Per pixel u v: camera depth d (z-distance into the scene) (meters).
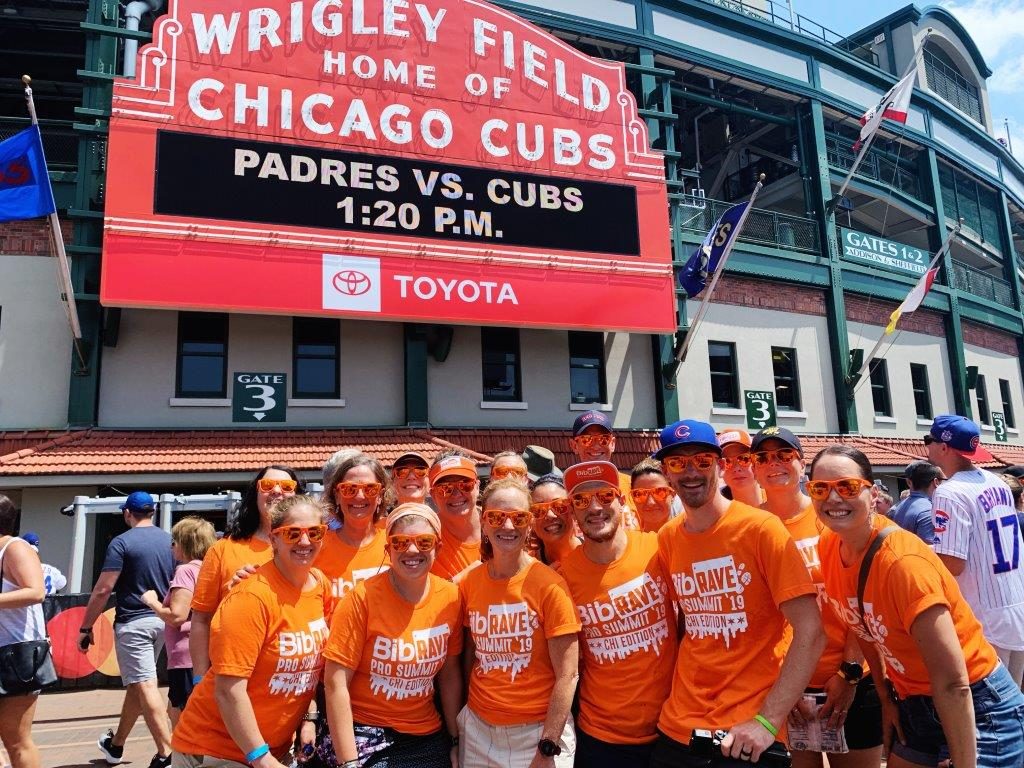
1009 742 3.10
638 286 13.31
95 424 11.02
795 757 3.90
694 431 3.36
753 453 4.13
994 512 4.16
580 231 13.07
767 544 3.18
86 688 8.93
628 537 3.67
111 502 9.50
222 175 11.03
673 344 14.74
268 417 11.88
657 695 3.44
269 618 3.38
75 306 10.43
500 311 12.27
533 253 12.66
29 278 11.23
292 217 11.30
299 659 3.46
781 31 17.78
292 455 10.95
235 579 3.72
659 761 3.27
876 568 3.19
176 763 3.54
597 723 3.45
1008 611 4.07
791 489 4.05
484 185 12.56
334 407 12.33
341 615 3.48
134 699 6.12
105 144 11.61
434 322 11.99
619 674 3.46
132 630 5.74
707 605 3.28
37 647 4.43
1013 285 23.55
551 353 13.95
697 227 16.16
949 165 22.50
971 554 4.13
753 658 3.20
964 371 19.55
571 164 13.25
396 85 12.29
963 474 4.32
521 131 12.99
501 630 3.48
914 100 21.48
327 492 4.25
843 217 21.23
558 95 13.43
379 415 12.57
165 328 11.69
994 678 3.15
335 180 11.65
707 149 22.55
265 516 4.12
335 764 3.45
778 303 16.52
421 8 12.68
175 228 10.65
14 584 4.42
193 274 10.63
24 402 10.91
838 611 3.53
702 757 3.07
